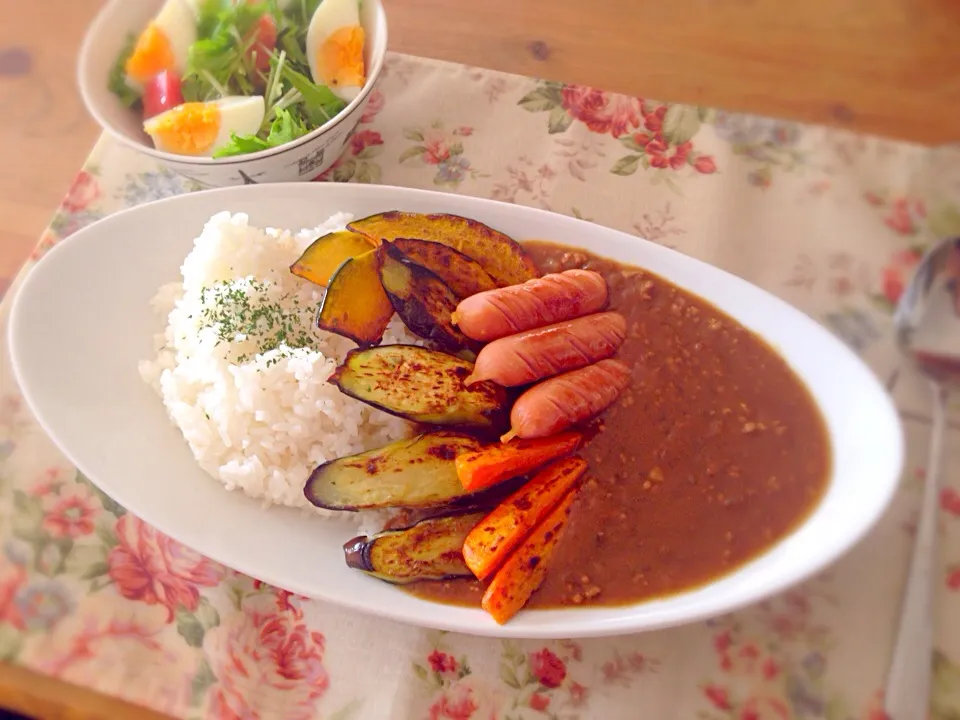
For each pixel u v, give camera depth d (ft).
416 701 0.89
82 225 1.17
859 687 0.89
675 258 1.03
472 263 1.04
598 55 1.29
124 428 0.98
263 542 0.91
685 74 1.27
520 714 0.88
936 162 1.19
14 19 1.33
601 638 0.92
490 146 1.23
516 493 0.92
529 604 0.88
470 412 0.95
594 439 0.98
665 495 0.94
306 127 1.14
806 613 0.93
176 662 0.90
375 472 0.92
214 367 0.98
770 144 1.22
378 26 1.15
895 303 1.11
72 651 0.89
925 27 1.29
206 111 1.08
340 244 1.03
